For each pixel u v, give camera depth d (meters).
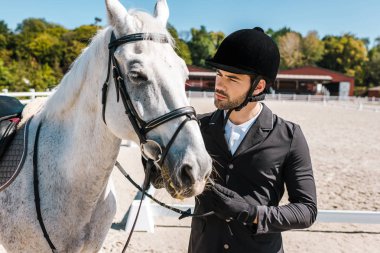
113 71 1.49
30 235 1.72
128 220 3.75
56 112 1.84
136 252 3.27
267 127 1.49
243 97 1.42
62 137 1.80
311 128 12.66
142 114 1.43
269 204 1.48
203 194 1.52
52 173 1.77
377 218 3.83
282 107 23.58
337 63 76.75
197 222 1.64
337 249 3.47
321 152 8.31
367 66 70.94
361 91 57.28
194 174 1.31
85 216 1.77
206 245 1.56
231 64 1.38
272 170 1.48
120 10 1.53
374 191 5.32
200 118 1.72
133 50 1.45
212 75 40.56
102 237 1.93
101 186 1.74
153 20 1.55
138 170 6.11
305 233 3.85
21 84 17.28
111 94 1.54
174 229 3.82
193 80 40.97
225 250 1.51
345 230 3.95
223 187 1.44
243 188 1.49
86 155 1.69
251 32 1.41
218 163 1.54
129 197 4.73
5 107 2.09
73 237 1.78
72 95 1.74
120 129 1.54
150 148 1.47
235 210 1.34
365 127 13.30
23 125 1.95
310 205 1.41
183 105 1.42
